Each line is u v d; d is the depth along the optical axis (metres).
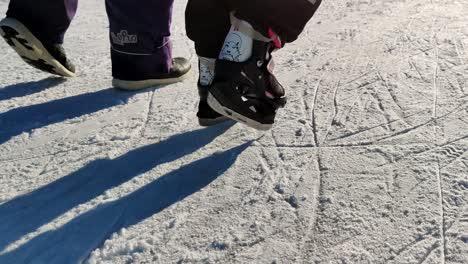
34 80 2.74
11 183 1.72
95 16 4.58
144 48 2.36
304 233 1.34
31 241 1.41
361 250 1.26
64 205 1.56
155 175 1.68
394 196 1.44
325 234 1.33
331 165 1.62
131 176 1.70
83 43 3.50
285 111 2.02
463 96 1.94
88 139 2.00
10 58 3.23
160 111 2.19
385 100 1.99
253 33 1.67
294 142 1.78
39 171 1.79
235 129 1.93
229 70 1.66
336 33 3.00
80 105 2.34
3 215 1.54
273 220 1.40
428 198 1.41
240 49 1.67
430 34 2.66
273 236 1.34
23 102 2.43
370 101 2.00
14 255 1.36
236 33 1.66
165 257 1.31
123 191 1.61
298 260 1.26
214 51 1.81
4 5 5.61
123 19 2.29
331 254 1.26
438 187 1.45
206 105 1.91
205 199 1.53
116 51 2.39
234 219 1.42
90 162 1.81
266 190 1.53
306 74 2.38
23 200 1.61
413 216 1.35
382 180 1.51
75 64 2.99
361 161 1.62
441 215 1.34
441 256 1.21
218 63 1.69
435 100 1.94
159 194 1.58
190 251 1.32
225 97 1.68
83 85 2.61
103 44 3.45
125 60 2.39
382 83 2.14
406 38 2.66
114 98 2.38
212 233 1.38
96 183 1.68
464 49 2.39
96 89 2.53
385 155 1.63
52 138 2.04
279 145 1.78
